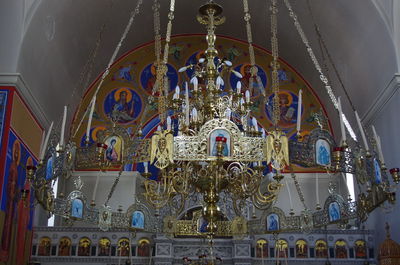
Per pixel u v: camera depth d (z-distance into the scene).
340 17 15.17
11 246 12.99
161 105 8.52
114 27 17.78
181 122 8.92
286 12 17.34
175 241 15.17
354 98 16.41
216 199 8.72
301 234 15.52
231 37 20.58
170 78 19.98
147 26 19.28
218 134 7.71
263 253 15.34
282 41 19.33
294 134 19.33
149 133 19.03
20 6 12.79
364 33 14.50
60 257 15.12
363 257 15.17
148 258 15.19
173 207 11.57
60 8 13.93
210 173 8.53
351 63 15.86
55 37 14.41
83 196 9.59
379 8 13.60
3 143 12.32
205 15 9.02
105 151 7.91
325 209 10.27
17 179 13.12
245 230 10.99
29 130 14.12
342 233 15.46
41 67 14.23
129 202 17.67
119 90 19.64
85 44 16.72
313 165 7.96
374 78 14.77
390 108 14.01
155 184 9.23
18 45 12.83
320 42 16.92
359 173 7.91
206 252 15.07
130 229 10.42
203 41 20.50
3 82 12.80
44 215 16.83
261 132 9.04
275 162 7.85
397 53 13.50
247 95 9.20
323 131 8.15
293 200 18.12
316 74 18.97
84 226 16.86
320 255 15.30
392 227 13.62
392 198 7.50
